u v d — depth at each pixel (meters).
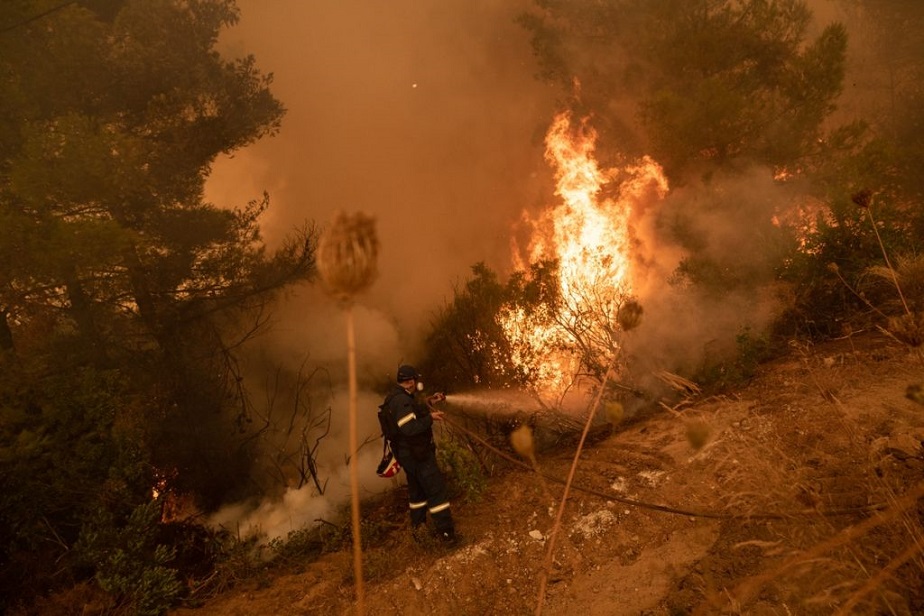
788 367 6.06
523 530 4.71
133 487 5.90
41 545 5.50
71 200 7.02
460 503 5.52
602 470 5.23
